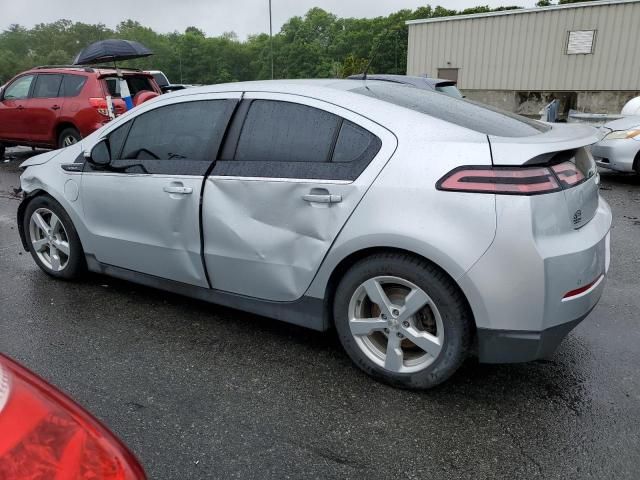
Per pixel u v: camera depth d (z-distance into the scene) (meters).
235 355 3.17
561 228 2.43
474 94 21.41
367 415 2.60
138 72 10.15
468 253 2.40
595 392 2.78
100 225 3.79
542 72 19.94
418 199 2.50
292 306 3.03
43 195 4.15
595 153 8.45
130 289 4.14
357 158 2.71
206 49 120.12
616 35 18.45
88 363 3.07
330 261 2.78
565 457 2.30
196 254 3.27
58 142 9.96
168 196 3.31
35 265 4.70
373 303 2.87
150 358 3.13
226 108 3.21
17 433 1.21
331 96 2.92
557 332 2.49
